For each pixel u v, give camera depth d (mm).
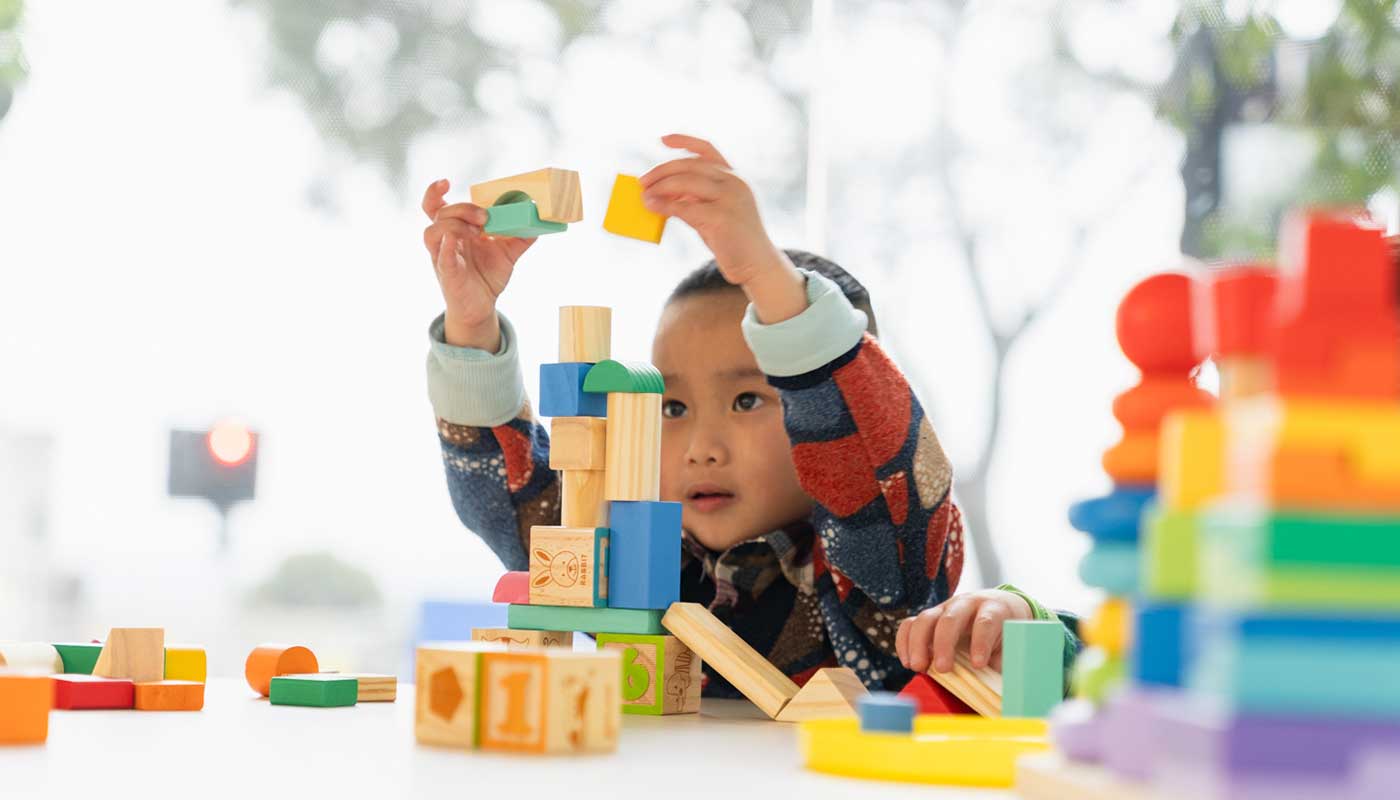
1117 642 421
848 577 1020
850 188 2309
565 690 532
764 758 546
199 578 1960
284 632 1981
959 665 798
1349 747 301
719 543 1128
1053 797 390
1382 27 1996
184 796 416
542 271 2062
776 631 1107
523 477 1153
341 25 2078
